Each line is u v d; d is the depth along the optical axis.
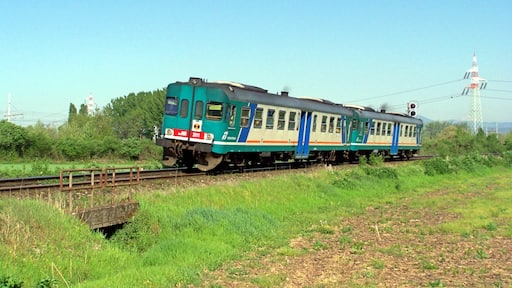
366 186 26.03
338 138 32.91
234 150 23.44
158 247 12.91
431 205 22.53
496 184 31.91
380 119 38.56
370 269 12.12
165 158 24.31
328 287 10.55
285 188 21.38
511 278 11.44
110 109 95.12
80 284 9.85
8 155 32.09
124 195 14.91
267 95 25.81
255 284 10.66
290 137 27.69
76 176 18.33
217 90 22.61
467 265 12.64
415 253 13.91
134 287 9.84
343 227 17.39
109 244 12.64
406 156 46.44
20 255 10.19
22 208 11.52
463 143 68.12
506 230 17.03
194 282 10.54
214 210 15.46
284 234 15.88
